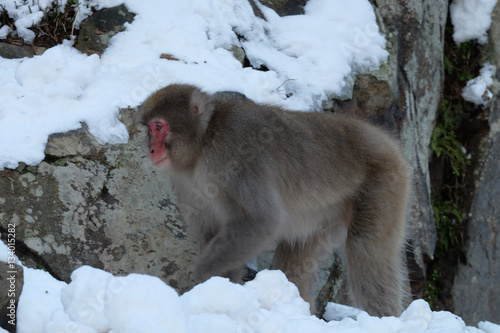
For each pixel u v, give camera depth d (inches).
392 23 625.3
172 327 262.4
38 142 410.6
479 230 685.3
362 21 592.7
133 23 505.7
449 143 690.8
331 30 576.4
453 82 701.9
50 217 402.9
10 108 422.3
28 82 443.5
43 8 507.8
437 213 681.0
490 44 700.0
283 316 292.4
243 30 542.6
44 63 445.7
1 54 487.8
